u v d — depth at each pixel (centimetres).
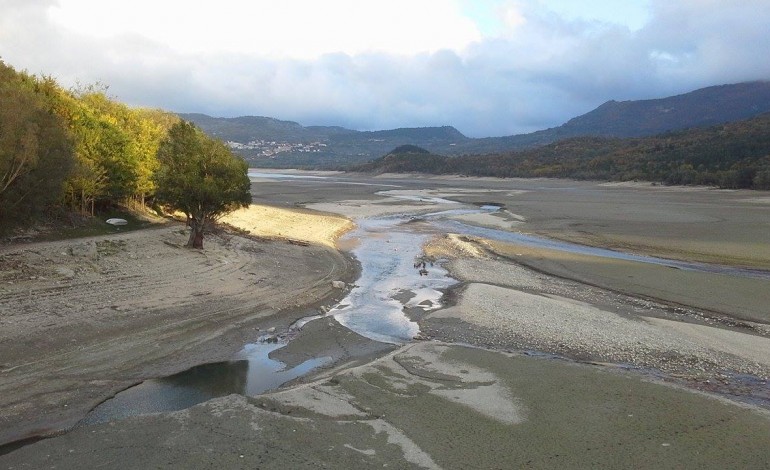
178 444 993
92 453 959
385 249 3828
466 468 942
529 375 1410
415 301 2342
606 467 954
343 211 6450
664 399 1262
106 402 1212
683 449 1023
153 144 4059
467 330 1881
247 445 995
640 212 6184
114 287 2038
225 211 2998
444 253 3628
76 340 1538
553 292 2508
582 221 5397
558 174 14700
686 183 10494
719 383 1429
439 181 14850
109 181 3309
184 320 1825
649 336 1814
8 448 991
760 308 2231
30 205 2389
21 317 1603
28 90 2658
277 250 3309
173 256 2628
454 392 1284
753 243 3991
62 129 2564
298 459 951
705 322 2044
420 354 1560
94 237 2731
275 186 11188
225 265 2653
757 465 968
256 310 2041
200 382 1362
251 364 1516
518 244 4000
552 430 1094
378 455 977
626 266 3105
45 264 2078
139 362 1452
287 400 1201
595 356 1636
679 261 3372
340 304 2286
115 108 4319
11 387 1226
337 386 1298
